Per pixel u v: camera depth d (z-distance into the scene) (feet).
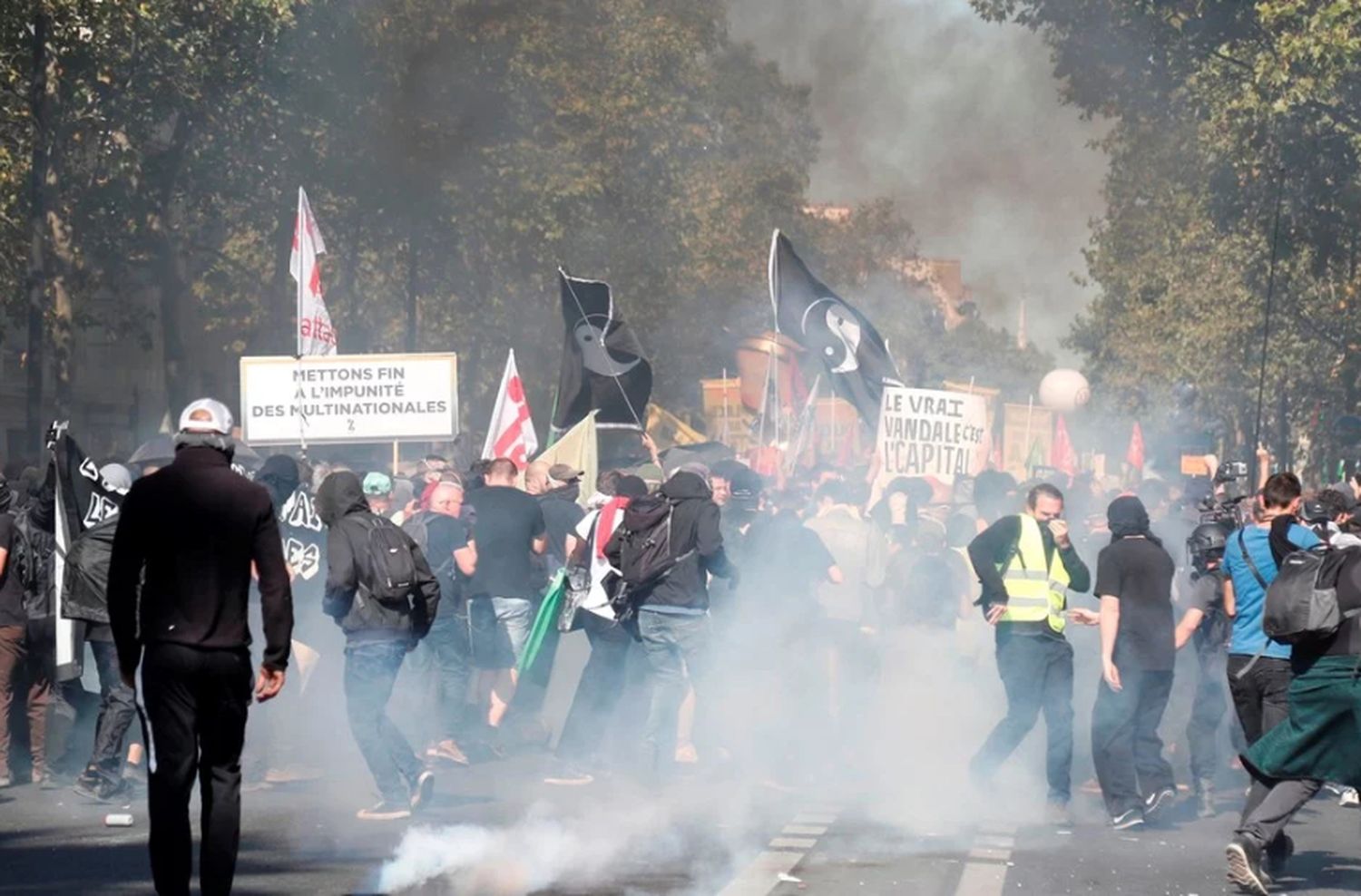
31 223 101.65
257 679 40.06
